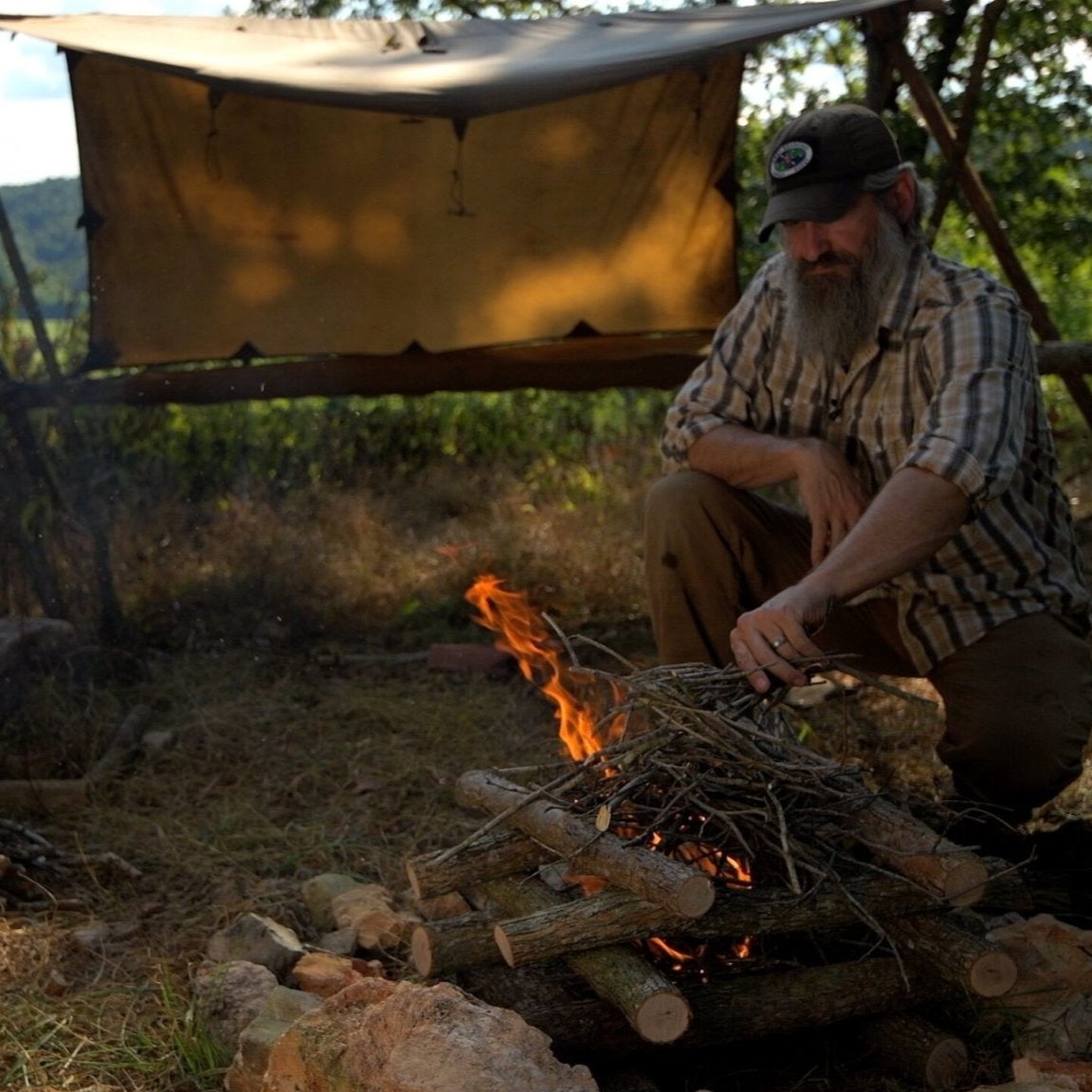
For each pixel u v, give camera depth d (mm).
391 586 6223
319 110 5945
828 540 3010
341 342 6453
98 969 2912
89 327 6008
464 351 6586
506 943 2143
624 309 6676
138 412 6918
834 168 2867
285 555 6262
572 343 6645
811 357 3090
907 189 2982
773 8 5336
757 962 2367
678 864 2145
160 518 6492
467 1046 2008
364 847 3607
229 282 6219
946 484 2629
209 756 4309
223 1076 2439
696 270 6613
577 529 6648
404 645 5559
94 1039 2588
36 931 3039
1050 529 3145
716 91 6156
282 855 3549
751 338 3266
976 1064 2357
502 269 6520
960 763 3016
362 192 6215
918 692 4535
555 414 8531
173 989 2785
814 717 4297
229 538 6492
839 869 2338
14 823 3494
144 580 5961
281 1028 2369
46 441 5402
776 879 2316
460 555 6344
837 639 3314
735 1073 2387
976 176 5605
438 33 5543
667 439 3365
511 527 6703
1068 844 3092
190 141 5863
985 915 2811
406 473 8102
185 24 5273
